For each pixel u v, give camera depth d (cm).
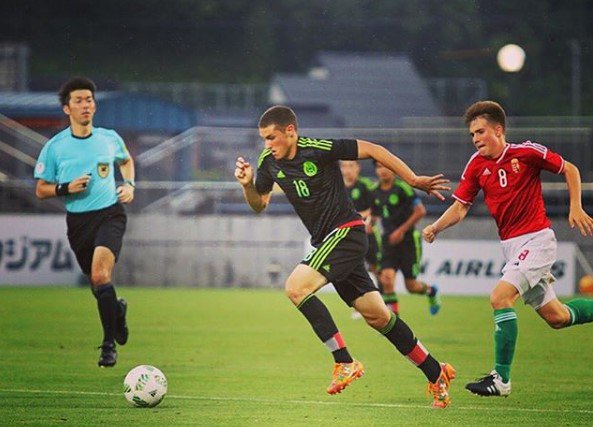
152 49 15288
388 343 3997
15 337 4081
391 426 2248
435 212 8069
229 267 7325
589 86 14675
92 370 3138
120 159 3209
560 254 6794
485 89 13750
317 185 2441
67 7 15488
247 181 2473
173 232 7344
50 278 7150
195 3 15162
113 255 3044
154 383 2469
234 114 12075
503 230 2541
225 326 4597
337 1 15062
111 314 2989
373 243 4497
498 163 2497
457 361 3459
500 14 14938
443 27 14725
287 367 3259
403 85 12975
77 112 3105
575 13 15025
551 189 7975
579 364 3384
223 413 2408
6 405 2498
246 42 15250
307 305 2381
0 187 7919
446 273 6775
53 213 7975
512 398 2667
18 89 12106
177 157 8850
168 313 5222
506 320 2434
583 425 2288
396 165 2416
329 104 12700
